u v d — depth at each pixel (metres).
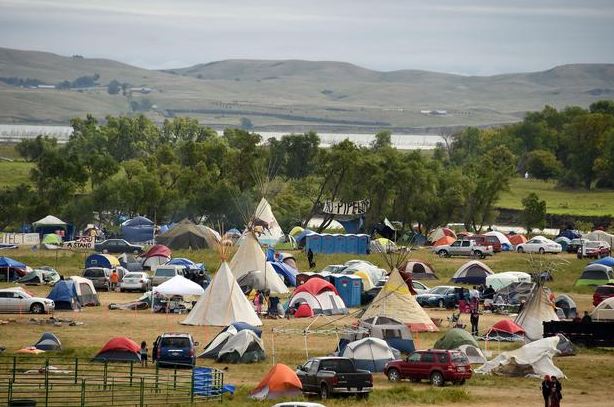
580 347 143.12
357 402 99.69
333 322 151.25
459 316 164.12
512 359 120.75
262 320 161.50
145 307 171.75
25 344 132.50
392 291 153.12
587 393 111.12
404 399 102.38
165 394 101.94
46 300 162.88
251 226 193.50
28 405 93.44
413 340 138.75
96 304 175.88
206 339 139.12
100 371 112.69
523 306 152.00
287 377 102.56
